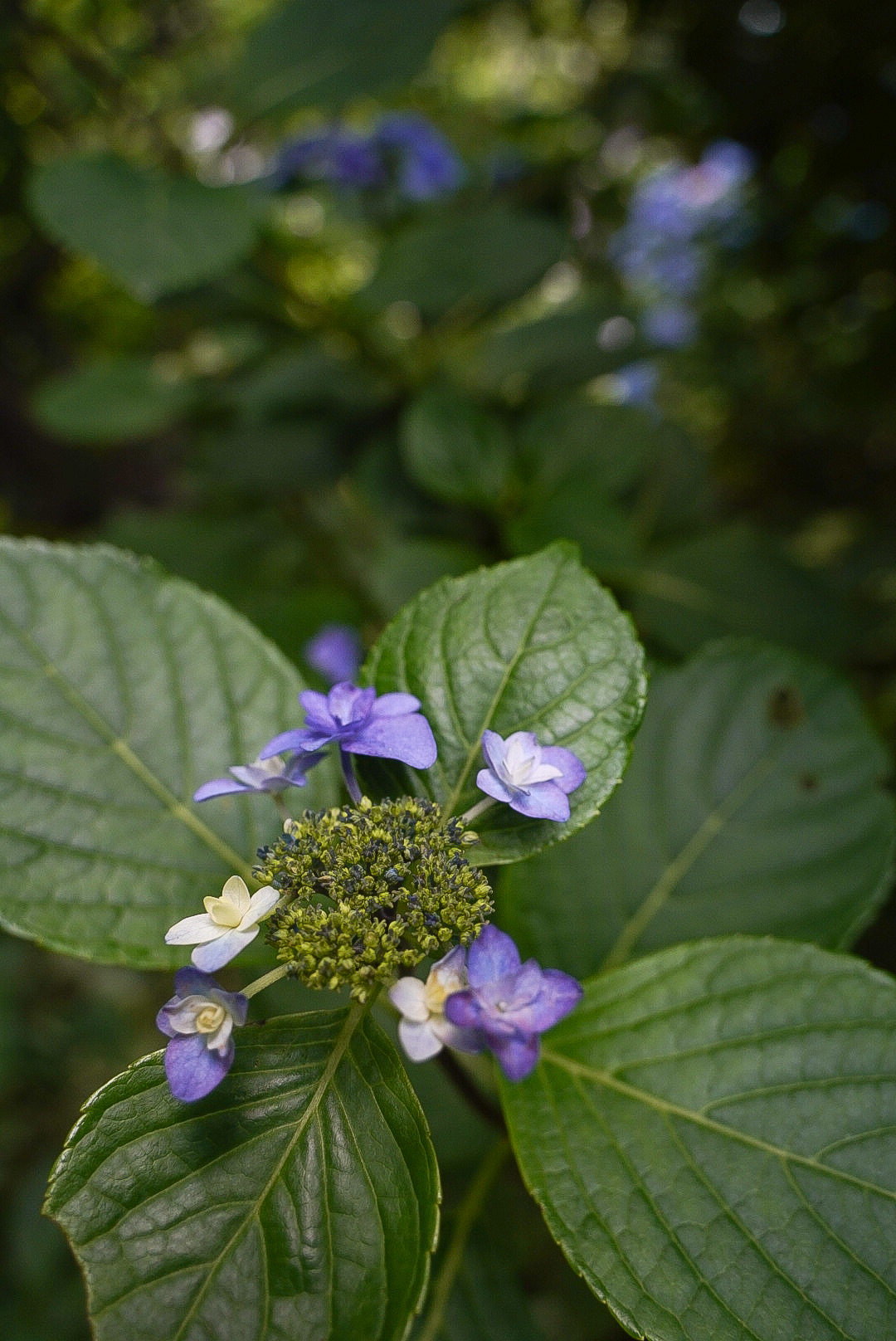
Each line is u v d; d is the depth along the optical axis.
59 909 0.42
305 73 0.73
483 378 0.80
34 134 0.92
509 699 0.42
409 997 0.36
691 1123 0.41
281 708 0.46
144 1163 0.38
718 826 0.49
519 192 0.96
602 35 1.06
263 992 0.53
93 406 0.96
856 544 1.06
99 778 0.44
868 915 0.48
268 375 0.83
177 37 0.88
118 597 0.46
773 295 1.30
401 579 0.65
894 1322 0.38
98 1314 0.37
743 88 0.99
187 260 0.64
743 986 0.43
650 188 1.20
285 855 0.39
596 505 0.68
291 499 1.00
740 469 1.45
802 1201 0.40
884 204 1.01
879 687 0.94
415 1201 0.37
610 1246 0.39
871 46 0.90
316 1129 0.38
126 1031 1.19
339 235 0.93
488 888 0.39
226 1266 0.37
